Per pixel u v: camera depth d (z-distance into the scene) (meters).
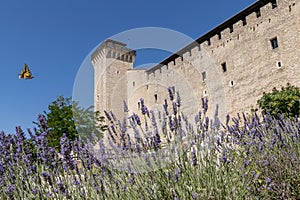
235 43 23.83
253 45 22.38
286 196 2.67
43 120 2.41
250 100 21.70
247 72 22.39
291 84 19.17
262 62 21.42
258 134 3.35
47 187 2.15
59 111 15.88
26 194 2.24
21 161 2.48
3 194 2.37
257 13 22.95
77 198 2.09
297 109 14.16
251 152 2.86
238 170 2.27
